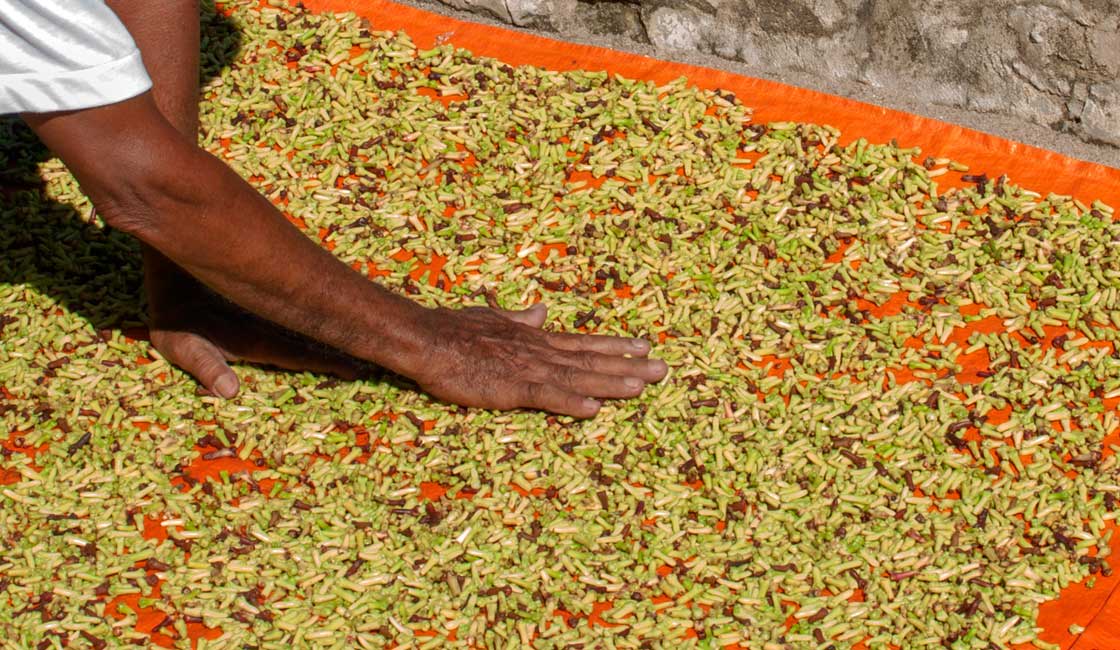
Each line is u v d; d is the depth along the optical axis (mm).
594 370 2844
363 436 2865
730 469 2750
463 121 3689
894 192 3395
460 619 2492
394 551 2615
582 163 3562
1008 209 3334
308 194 3488
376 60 3943
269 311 2531
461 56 3922
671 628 2463
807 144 3564
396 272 3236
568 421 2818
